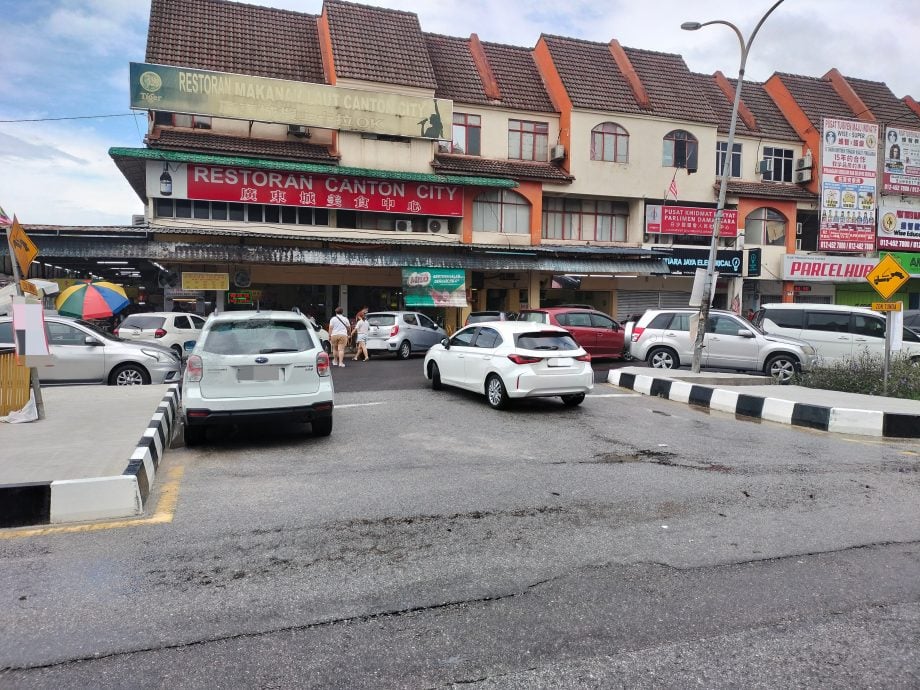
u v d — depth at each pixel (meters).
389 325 19.59
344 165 22.72
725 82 32.56
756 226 29.53
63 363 11.80
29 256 9.57
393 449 7.36
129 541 4.41
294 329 7.78
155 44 22.45
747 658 3.03
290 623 3.31
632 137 27.14
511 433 8.32
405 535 4.57
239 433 8.29
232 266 22.00
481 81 26.83
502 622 3.35
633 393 12.20
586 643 3.15
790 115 31.62
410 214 23.62
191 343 17.64
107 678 2.82
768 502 5.44
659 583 3.81
